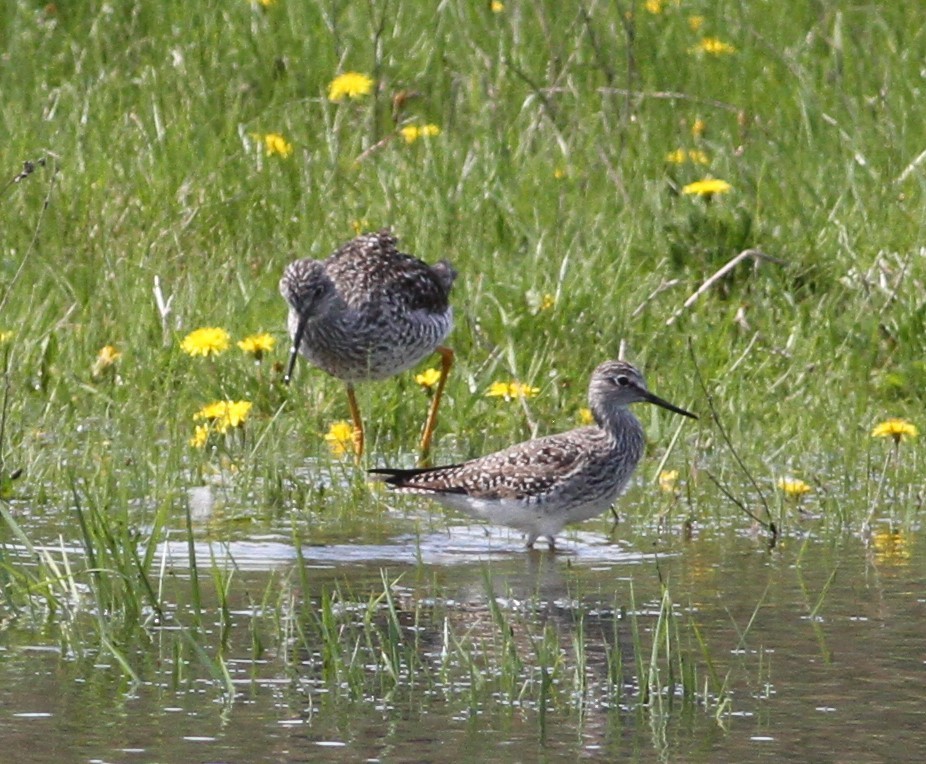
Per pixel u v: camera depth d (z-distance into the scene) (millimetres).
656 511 11109
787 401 13062
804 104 17609
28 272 14516
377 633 8297
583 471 10359
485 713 7160
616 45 19469
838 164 16875
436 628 8414
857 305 14344
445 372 13141
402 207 15938
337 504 11148
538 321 14086
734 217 15383
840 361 13773
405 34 19406
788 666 7793
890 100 18125
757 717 7113
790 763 6602
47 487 11188
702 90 18766
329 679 7602
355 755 6648
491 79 18500
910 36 20047
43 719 7031
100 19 19469
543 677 7441
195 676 7633
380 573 9523
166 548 9086
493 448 12562
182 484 11383
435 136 17469
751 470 11938
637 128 17672
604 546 10359
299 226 15930
